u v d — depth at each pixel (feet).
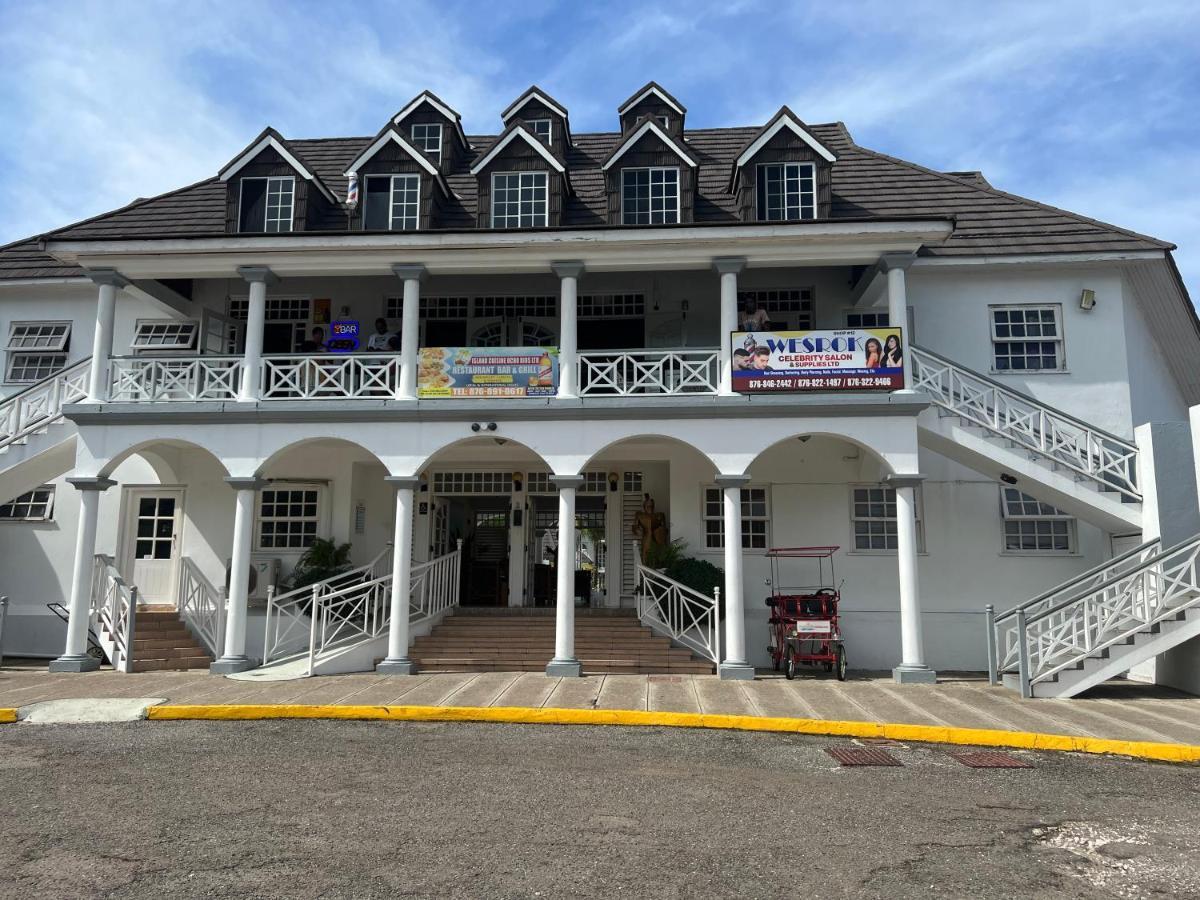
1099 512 42.06
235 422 43.19
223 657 42.01
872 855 17.34
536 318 53.21
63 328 55.06
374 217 48.49
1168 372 57.57
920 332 50.98
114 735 28.63
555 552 58.03
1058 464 41.98
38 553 52.60
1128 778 23.94
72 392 47.06
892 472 40.83
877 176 54.34
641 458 52.26
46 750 26.25
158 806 20.25
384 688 37.06
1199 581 37.58
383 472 54.70
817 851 17.54
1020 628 36.55
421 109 56.29
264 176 48.60
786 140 46.88
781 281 52.06
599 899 15.01
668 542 51.31
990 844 18.10
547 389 42.78
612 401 42.19
